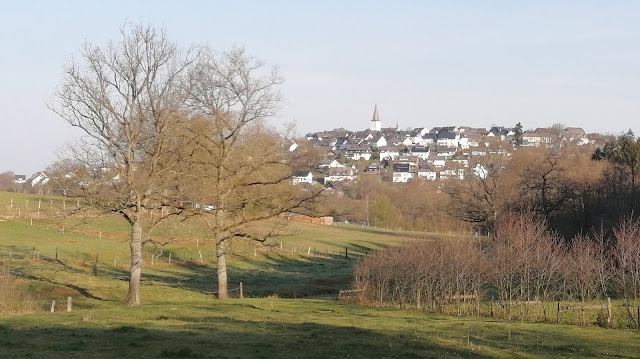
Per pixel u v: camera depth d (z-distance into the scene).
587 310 38.16
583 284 43.28
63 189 39.28
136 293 40.19
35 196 96.56
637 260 40.25
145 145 40.84
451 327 32.41
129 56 39.00
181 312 34.41
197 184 44.44
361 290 46.59
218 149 44.91
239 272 65.38
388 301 44.69
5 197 91.38
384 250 51.03
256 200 45.91
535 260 42.78
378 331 29.69
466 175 95.94
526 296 42.78
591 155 135.62
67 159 39.50
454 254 44.03
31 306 36.62
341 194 151.75
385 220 128.25
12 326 27.94
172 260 68.12
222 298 45.44
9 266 50.28
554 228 79.00
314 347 24.59
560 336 30.47
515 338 29.44
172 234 53.62
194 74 43.22
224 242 45.78
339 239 101.12
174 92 40.66
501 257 43.03
